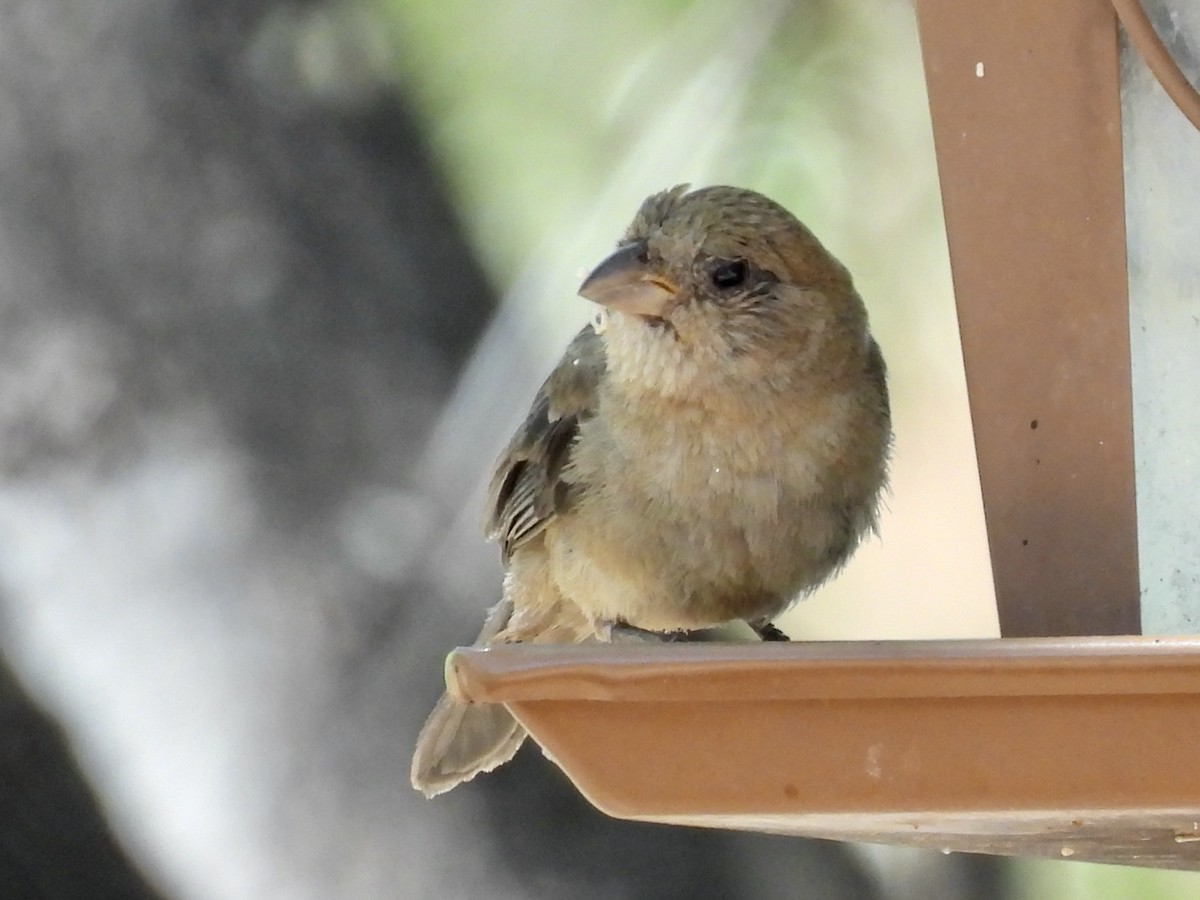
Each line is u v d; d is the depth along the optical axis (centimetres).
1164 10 631
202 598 1050
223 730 1041
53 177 1079
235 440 1073
